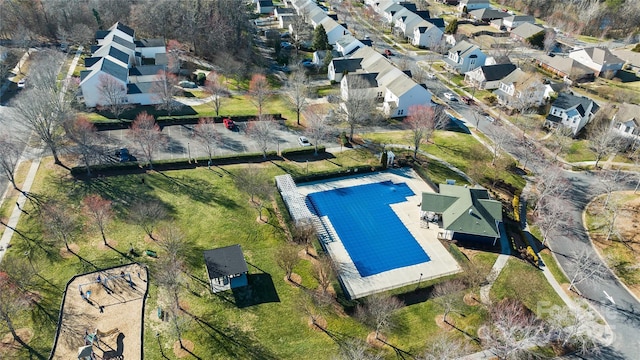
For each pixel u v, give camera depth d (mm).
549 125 108375
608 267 66562
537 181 86125
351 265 65875
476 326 55781
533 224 75312
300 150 90000
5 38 132625
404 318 56781
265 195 77250
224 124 99750
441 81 135250
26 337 51062
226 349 51031
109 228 67312
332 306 57688
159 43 132125
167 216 70375
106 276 59469
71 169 78812
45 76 93875
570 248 70188
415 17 173000
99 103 102438
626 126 101375
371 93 113500
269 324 54469
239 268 59469
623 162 94938
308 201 78625
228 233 68250
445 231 72125
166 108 103625
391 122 107125
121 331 52281
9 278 56812
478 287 61594
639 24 186000
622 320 57969
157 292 57750
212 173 82250
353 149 94250
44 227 66125
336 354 51312
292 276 61750
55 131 86625
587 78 138750
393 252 68500
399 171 88125
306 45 156250
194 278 60031
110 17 144500
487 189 82188
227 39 136250
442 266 66062
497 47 156125
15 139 86250
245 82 126250
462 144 98375
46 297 55906
